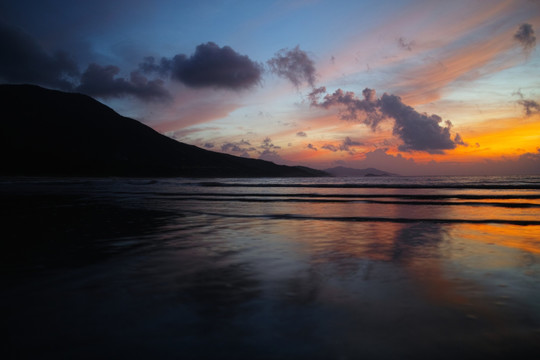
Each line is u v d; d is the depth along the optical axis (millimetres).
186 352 2521
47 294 3834
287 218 11086
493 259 5574
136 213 12258
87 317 3178
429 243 6984
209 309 3387
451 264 5250
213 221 10273
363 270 4910
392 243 6988
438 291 3947
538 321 3070
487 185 34125
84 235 7797
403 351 2533
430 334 2820
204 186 41750
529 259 5566
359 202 17438
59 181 58062
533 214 12125
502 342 2670
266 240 7293
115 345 2625
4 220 10250
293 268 5027
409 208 14375
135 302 3586
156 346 2611
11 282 4281
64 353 2502
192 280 4406
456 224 9703
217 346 2617
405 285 4180
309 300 3652
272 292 3926
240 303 3561
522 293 3859
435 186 34094
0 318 3150
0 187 34375
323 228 8977
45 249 6277
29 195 22031
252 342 2682
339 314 3258
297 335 2805
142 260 5484
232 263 5316
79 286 4137
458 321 3086
